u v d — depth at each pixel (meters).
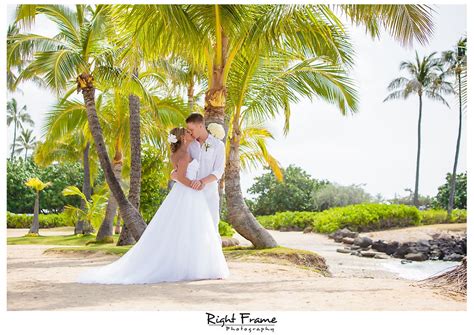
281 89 12.68
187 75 16.41
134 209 12.91
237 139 12.13
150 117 18.36
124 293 5.04
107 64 13.41
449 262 18.33
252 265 8.70
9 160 45.44
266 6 10.93
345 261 16.78
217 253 6.36
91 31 12.63
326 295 4.96
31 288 5.42
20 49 12.50
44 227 37.69
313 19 9.96
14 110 65.50
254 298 4.79
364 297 4.81
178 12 9.61
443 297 4.82
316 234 31.27
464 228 24.98
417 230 24.88
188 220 6.21
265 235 11.77
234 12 10.34
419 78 40.12
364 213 29.20
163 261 6.07
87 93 12.81
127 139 18.77
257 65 12.25
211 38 11.41
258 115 13.23
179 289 5.31
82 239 19.88
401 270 14.67
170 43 10.87
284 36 10.99
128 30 10.73
